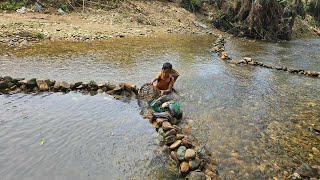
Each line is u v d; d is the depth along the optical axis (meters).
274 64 15.13
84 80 9.84
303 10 34.38
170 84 8.94
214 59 14.47
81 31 16.73
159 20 23.00
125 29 19.02
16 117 7.04
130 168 5.49
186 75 11.39
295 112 8.75
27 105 7.73
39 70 10.39
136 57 13.26
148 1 25.39
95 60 12.20
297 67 14.95
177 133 6.54
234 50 18.34
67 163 5.51
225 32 25.16
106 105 8.04
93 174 5.26
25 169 5.27
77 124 6.91
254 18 24.39
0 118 6.93
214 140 6.66
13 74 9.77
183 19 24.89
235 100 9.27
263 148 6.50
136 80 10.25
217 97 9.38
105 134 6.57
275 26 25.41
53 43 14.20
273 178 5.45
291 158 6.21
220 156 6.04
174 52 15.02
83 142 6.20
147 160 5.77
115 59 12.61
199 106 8.52
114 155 5.85
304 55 18.67
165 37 19.05
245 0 24.92
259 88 10.73
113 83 9.76
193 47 16.89
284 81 11.99
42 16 18.14
